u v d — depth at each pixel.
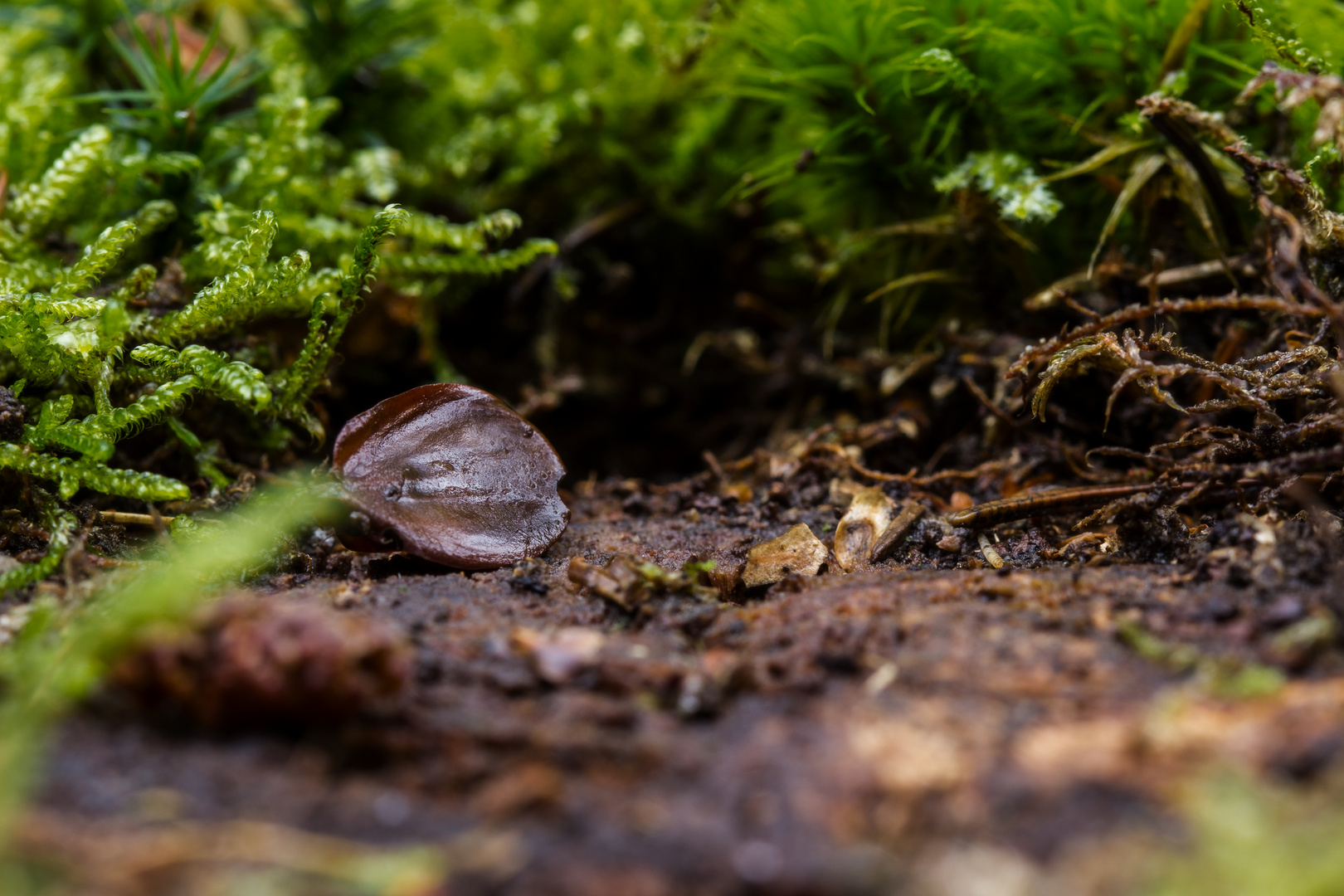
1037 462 0.21
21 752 0.17
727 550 0.21
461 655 0.18
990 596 0.19
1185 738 0.18
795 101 0.22
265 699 0.18
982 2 0.22
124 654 0.18
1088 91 0.22
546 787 0.17
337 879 0.17
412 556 0.20
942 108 0.22
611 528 0.21
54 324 0.20
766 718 0.18
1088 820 0.17
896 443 0.22
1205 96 0.21
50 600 0.19
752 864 0.17
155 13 0.24
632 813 0.17
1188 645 0.18
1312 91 0.19
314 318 0.21
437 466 0.20
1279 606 0.18
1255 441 0.20
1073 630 0.18
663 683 0.18
